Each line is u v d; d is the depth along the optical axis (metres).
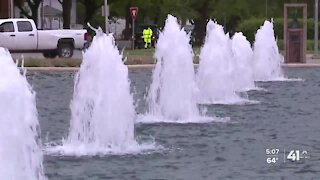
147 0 105.44
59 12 145.12
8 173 11.70
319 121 23.64
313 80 42.38
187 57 25.73
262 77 44.41
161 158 17.03
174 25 26.23
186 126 22.62
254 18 105.06
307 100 30.67
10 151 11.76
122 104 18.91
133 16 76.69
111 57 19.17
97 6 96.69
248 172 15.44
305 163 16.34
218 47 31.66
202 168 15.87
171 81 25.36
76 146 18.47
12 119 11.77
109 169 15.76
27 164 12.23
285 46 54.06
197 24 115.44
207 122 23.58
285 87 37.84
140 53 66.81
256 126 22.53
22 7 97.81
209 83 31.05
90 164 16.28
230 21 124.81
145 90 34.47
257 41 44.97
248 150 18.11
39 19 118.56
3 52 12.14
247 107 28.17
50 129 21.67
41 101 29.84
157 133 21.06
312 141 19.45
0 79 11.76
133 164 16.31
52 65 50.44
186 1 114.38
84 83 19.23
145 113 25.61
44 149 18.05
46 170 15.60
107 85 18.98
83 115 19.11
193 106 25.20
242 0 114.12
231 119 24.34
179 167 15.99
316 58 60.97
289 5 53.81
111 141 18.72
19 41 59.28
